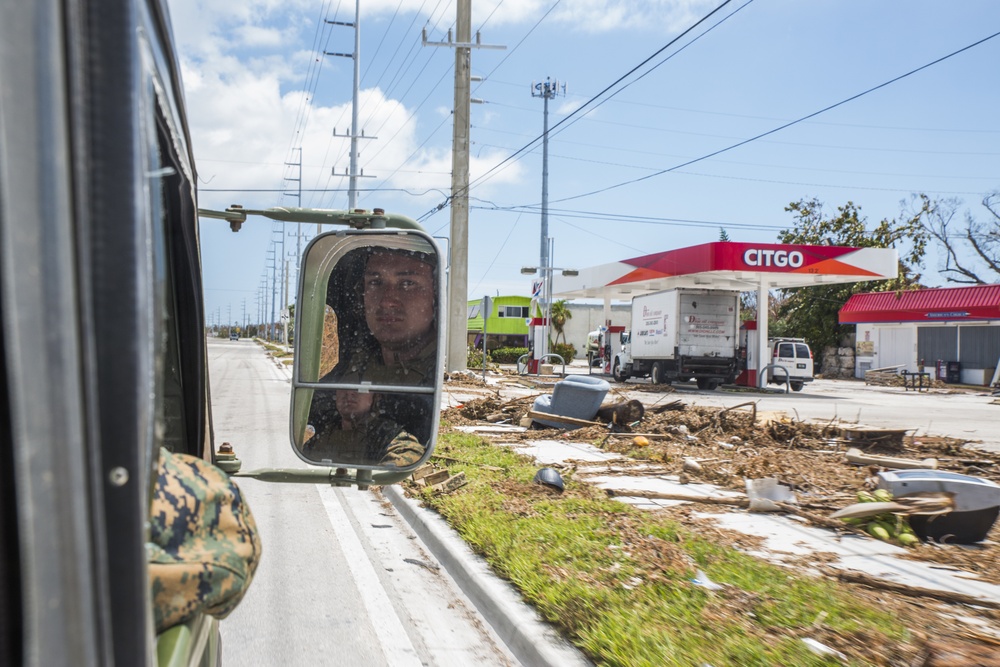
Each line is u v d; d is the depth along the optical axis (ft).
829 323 161.07
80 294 2.72
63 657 2.56
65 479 2.59
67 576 2.59
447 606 17.42
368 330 7.21
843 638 13.82
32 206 2.56
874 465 34.17
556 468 32.22
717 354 98.17
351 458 7.16
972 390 114.01
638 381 122.21
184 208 6.32
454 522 22.65
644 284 113.50
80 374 2.68
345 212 7.91
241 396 70.03
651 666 12.65
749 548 20.89
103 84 2.93
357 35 148.46
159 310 4.09
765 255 90.63
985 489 22.25
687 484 30.04
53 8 2.70
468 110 89.20
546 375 122.11
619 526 21.56
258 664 13.99
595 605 15.24
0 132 2.48
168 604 4.19
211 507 4.62
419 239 7.20
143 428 2.92
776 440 42.86
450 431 44.21
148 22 3.94
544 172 153.79
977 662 12.23
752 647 13.16
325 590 18.19
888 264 95.14
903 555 20.79
